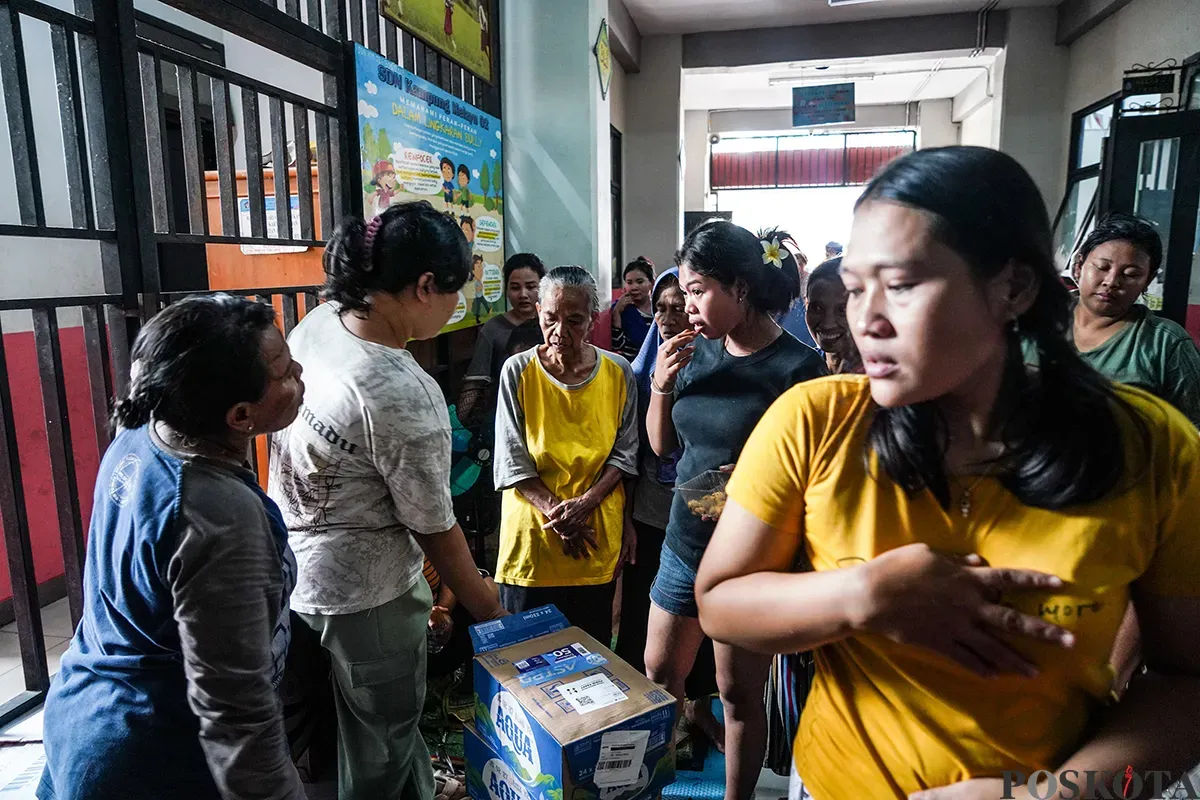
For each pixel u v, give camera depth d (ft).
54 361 4.73
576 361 5.84
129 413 2.83
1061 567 1.90
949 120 33.40
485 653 4.40
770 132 34.35
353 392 3.81
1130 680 2.14
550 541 5.73
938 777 2.10
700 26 22.44
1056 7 20.85
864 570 1.86
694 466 4.70
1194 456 1.91
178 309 2.86
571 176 12.73
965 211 1.69
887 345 1.81
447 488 4.19
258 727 2.78
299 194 7.09
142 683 2.82
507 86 12.70
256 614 2.79
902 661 2.11
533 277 9.49
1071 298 1.89
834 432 2.17
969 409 2.00
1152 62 16.47
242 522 2.80
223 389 2.82
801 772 2.54
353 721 4.44
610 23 18.89
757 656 4.50
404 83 8.87
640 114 23.63
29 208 4.46
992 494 1.98
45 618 8.45
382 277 3.96
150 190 5.15
